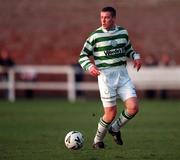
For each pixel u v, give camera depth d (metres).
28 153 36.66
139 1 119.44
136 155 35.41
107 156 34.84
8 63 91.38
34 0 120.50
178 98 93.12
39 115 64.81
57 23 115.00
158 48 108.69
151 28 112.81
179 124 55.34
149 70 93.12
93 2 119.62
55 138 44.44
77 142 35.78
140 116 63.62
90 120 59.16
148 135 46.09
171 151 37.22
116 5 118.44
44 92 100.00
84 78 99.62
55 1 120.31
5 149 38.59
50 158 34.50
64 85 99.56
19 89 98.00
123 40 34.59
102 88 34.62
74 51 109.38
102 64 34.62
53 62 108.44
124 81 34.59
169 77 92.56
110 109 34.62
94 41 34.53
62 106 77.19
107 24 34.28
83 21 115.00
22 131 49.72
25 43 111.38
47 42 111.25
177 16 115.31
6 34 113.06
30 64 108.69
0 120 59.66
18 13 117.38
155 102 84.56
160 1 119.12
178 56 107.31
